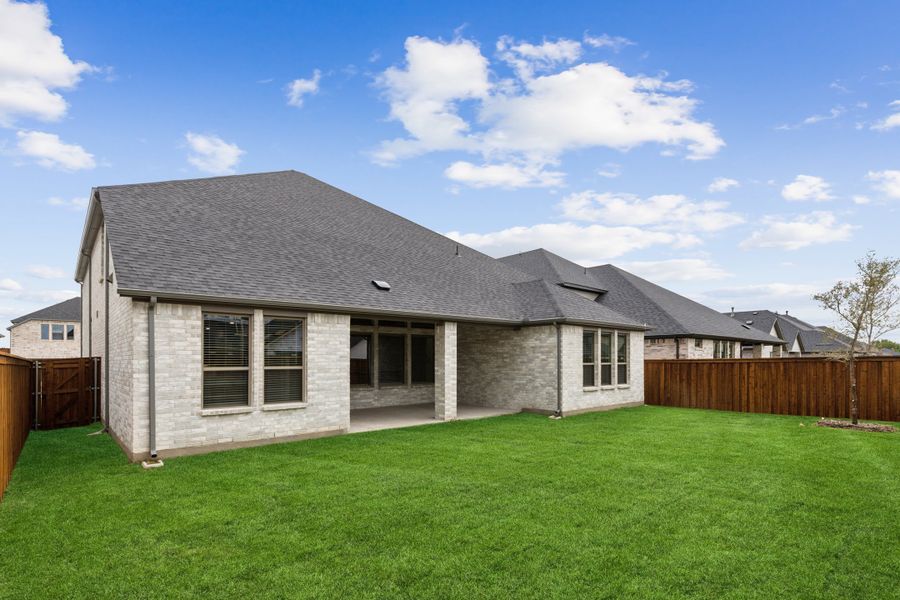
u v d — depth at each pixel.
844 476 8.65
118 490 7.80
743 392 18.94
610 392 19.08
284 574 5.02
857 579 4.95
